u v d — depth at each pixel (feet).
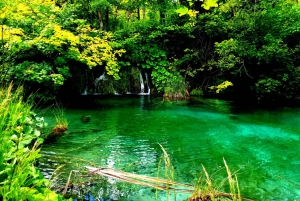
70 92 40.91
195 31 45.75
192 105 36.58
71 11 38.14
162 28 44.11
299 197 13.34
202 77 45.98
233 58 38.52
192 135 23.63
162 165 16.80
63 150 18.57
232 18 42.68
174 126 26.32
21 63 30.14
